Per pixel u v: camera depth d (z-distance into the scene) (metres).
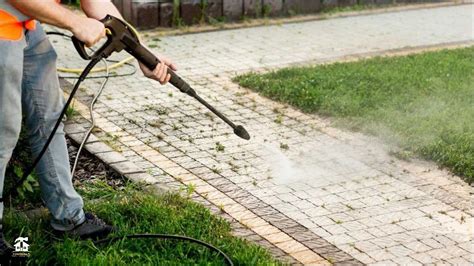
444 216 5.45
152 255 4.65
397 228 5.28
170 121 7.20
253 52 9.59
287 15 11.52
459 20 11.51
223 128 7.06
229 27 10.80
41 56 4.59
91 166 6.25
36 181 5.47
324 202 5.65
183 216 5.18
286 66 9.02
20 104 4.37
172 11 10.74
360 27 10.97
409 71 8.51
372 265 4.80
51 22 4.23
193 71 8.77
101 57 4.44
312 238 5.12
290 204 5.61
